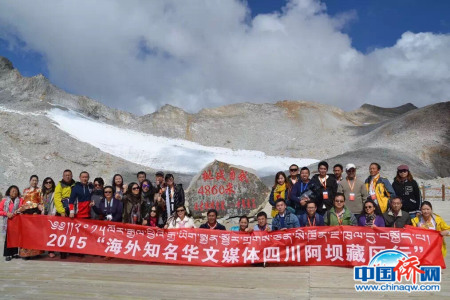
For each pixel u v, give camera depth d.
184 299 5.95
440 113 49.34
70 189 8.93
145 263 8.26
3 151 34.81
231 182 12.88
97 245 8.39
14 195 8.91
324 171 8.92
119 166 37.59
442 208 19.25
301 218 8.70
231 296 6.09
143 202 9.38
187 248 8.14
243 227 8.52
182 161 44.69
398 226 8.02
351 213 8.35
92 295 6.15
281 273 7.41
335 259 7.76
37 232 8.54
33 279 7.03
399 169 8.77
